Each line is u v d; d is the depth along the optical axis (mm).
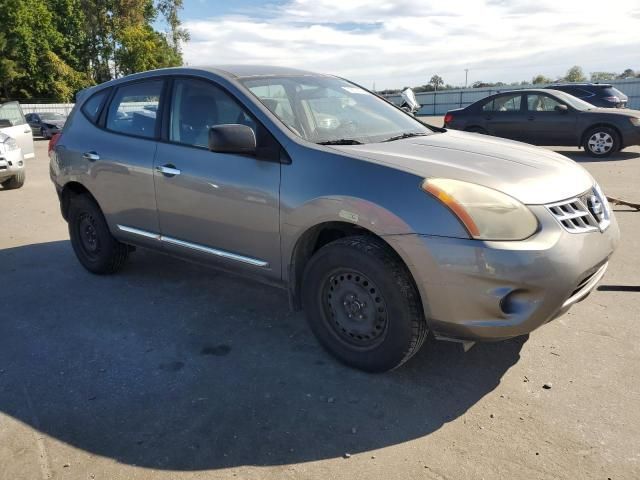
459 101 42875
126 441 2607
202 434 2643
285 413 2789
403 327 2852
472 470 2346
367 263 2875
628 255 4961
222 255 3662
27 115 25344
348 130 3629
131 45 47875
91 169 4500
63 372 3260
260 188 3289
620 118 11078
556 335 3506
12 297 4477
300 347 3486
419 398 2891
